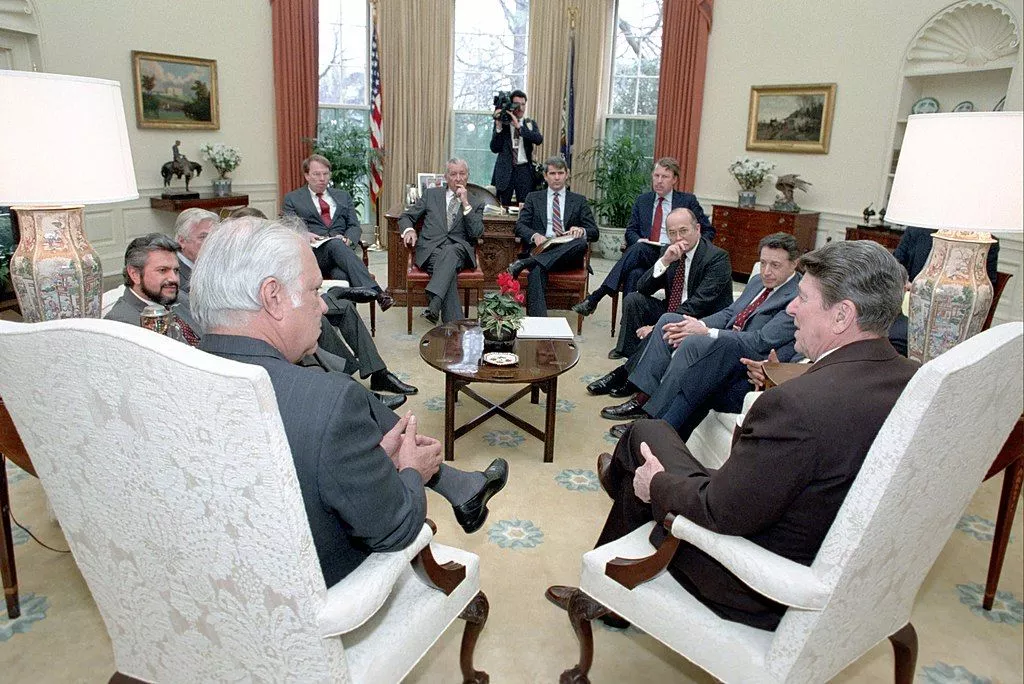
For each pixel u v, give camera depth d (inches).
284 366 44.6
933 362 41.3
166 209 247.6
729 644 52.6
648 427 68.4
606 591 60.9
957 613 79.9
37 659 69.3
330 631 42.7
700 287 141.9
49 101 68.6
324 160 193.2
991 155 71.0
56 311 77.8
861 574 47.1
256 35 273.1
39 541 89.1
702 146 284.0
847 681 69.4
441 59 303.4
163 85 247.6
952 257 81.9
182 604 45.5
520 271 185.9
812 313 55.5
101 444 41.2
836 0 236.4
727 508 49.9
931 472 45.3
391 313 205.8
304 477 42.9
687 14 273.3
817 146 248.4
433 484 67.6
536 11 299.9
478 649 72.9
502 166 271.3
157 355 36.3
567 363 114.7
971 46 208.5
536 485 108.0
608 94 313.6
